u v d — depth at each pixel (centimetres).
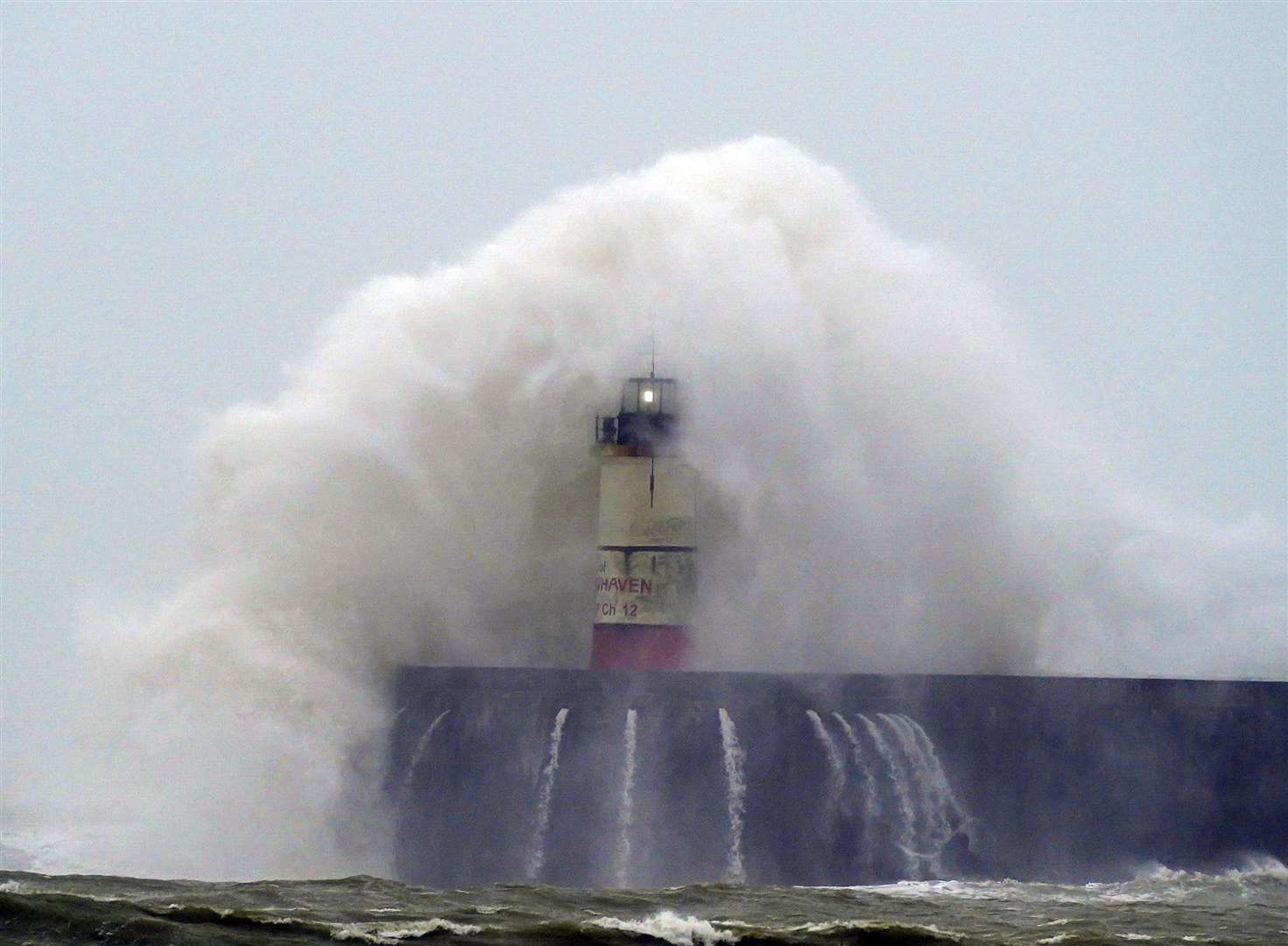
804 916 8862
